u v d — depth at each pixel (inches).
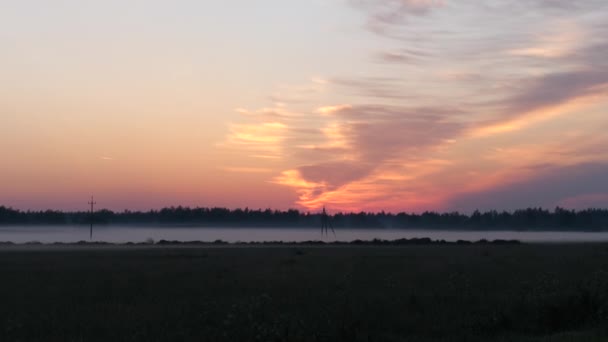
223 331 600.1
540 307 693.3
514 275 1135.6
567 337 589.3
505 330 651.5
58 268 1398.9
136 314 725.3
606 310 669.3
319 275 1181.1
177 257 1825.8
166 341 584.1
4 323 678.5
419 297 825.5
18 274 1243.2
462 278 1055.6
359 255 1892.2
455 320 685.9
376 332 626.8
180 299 861.2
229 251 2224.4
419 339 613.6
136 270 1337.4
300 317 647.1
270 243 3235.7
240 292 930.1
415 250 2253.9
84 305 809.5
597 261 1471.5
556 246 2549.2
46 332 637.9
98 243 3319.4
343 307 721.6
